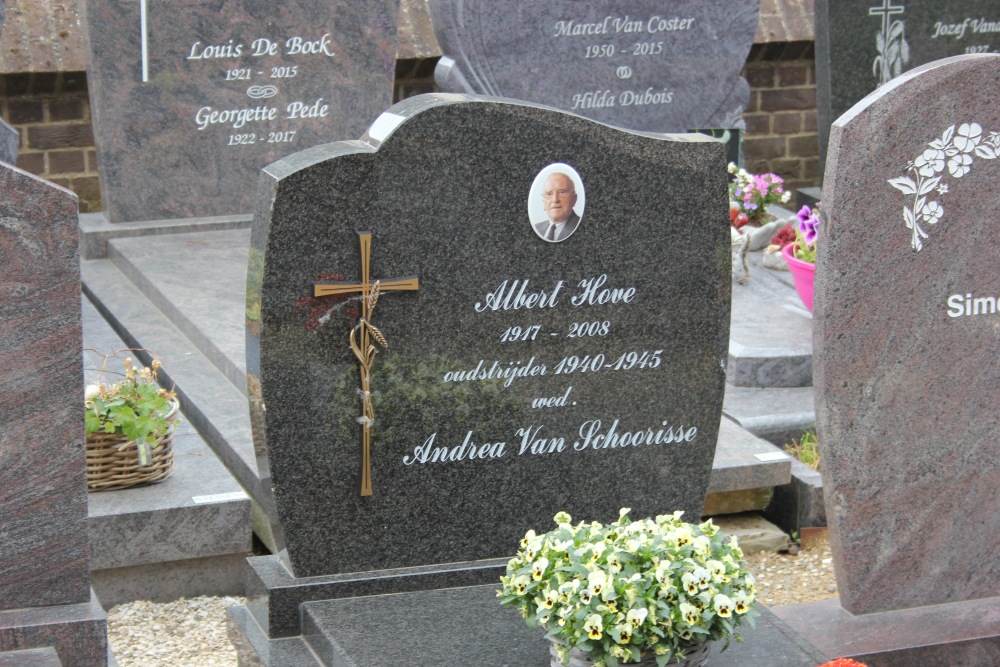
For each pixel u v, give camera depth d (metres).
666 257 4.40
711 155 4.36
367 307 4.08
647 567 3.60
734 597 3.56
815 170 10.88
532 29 8.45
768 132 10.74
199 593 5.09
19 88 8.90
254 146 8.30
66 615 3.78
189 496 5.01
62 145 9.17
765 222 8.41
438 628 4.00
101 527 4.82
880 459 4.22
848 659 3.60
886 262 4.08
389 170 4.02
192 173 8.22
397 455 4.26
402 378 4.20
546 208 4.21
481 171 4.12
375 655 3.83
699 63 8.96
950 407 4.24
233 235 8.22
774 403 6.21
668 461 4.60
